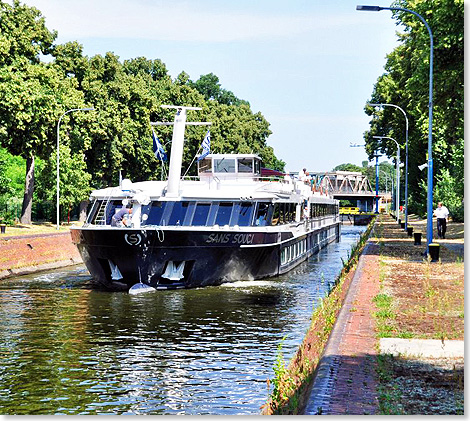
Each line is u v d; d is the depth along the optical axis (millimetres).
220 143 87062
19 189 68125
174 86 81000
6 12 50969
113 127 62625
